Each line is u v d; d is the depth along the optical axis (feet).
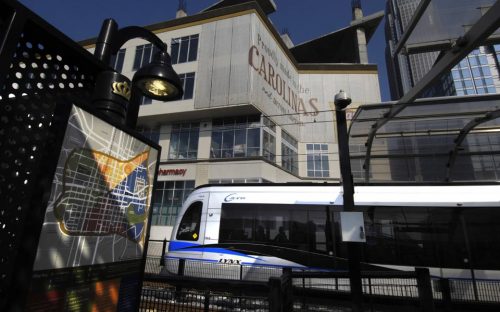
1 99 5.18
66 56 6.53
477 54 255.09
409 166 46.34
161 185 78.84
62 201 5.49
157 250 61.82
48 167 5.22
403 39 25.66
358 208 28.55
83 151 5.94
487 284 24.35
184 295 11.52
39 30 5.77
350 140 41.55
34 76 5.81
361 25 117.08
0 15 5.06
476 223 26.05
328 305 18.94
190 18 85.81
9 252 4.95
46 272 5.16
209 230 31.99
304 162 93.66
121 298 6.75
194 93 78.54
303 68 102.78
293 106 95.09
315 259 28.22
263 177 71.51
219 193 33.17
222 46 79.36
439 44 25.18
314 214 29.68
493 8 16.48
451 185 27.76
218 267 30.42
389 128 38.09
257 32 79.46
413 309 17.85
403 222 27.32
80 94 6.89
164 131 84.79
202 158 77.56
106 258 6.41
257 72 76.74
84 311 5.81
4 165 5.06
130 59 91.20
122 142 6.98
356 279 15.85
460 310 23.84
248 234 30.63
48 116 5.98
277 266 28.78
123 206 6.93
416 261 25.98
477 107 30.22
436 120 34.81
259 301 10.52
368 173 38.01
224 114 78.38
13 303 4.64
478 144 41.14
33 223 4.95
